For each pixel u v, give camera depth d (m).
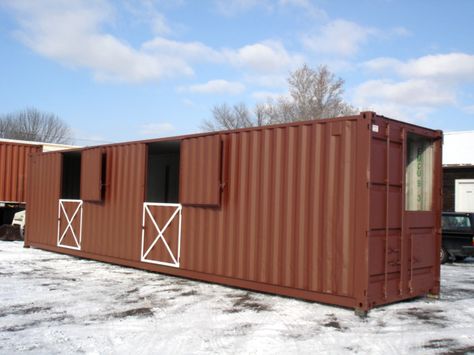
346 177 8.17
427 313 8.25
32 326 7.14
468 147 20.84
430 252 9.47
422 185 9.73
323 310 8.25
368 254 7.85
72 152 14.98
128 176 12.62
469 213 15.59
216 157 10.16
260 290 9.33
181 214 11.03
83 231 14.05
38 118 66.19
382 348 6.29
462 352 6.18
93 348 6.18
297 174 8.83
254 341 6.50
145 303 8.69
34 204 16.56
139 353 6.01
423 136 9.42
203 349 6.16
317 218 8.52
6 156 21.52
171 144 12.40
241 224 9.72
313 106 48.25
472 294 10.04
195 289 9.98
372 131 7.99
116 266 13.02
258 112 53.66
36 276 11.35
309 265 8.59
